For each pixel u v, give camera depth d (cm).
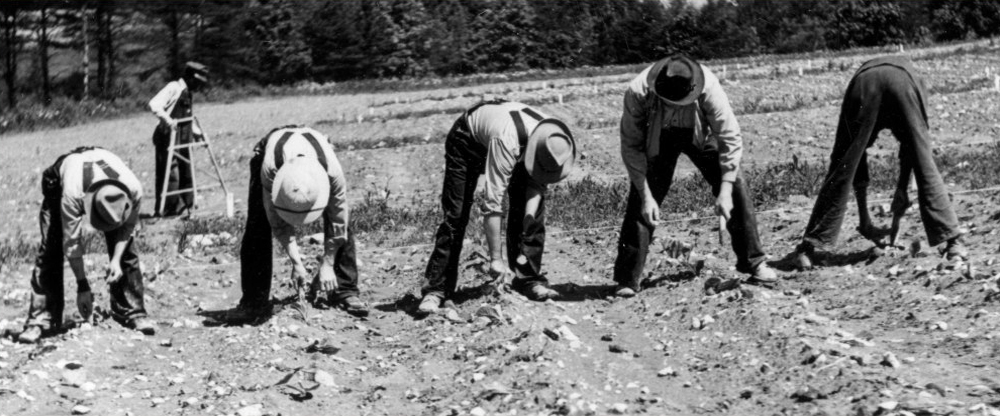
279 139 784
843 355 642
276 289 964
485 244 1098
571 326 785
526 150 791
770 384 622
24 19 5522
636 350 723
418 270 1031
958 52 3847
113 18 5994
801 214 1105
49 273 788
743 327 724
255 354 739
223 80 5988
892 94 812
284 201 752
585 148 1906
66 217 756
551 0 6794
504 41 6681
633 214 843
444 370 702
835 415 562
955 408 548
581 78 4816
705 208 1204
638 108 787
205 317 876
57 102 4122
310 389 664
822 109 2200
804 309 747
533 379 648
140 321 809
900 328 696
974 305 707
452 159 827
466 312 815
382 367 718
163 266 1088
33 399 647
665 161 821
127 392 670
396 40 6475
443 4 6825
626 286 856
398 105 3431
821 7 6769
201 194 1747
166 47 6066
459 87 4750
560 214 1245
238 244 1211
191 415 625
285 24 6247
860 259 873
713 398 619
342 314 850
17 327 834
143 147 2572
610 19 6844
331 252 804
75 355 730
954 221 805
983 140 1722
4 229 1444
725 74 3503
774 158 1702
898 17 6588
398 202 1493
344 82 6206
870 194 1170
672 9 6838
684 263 905
